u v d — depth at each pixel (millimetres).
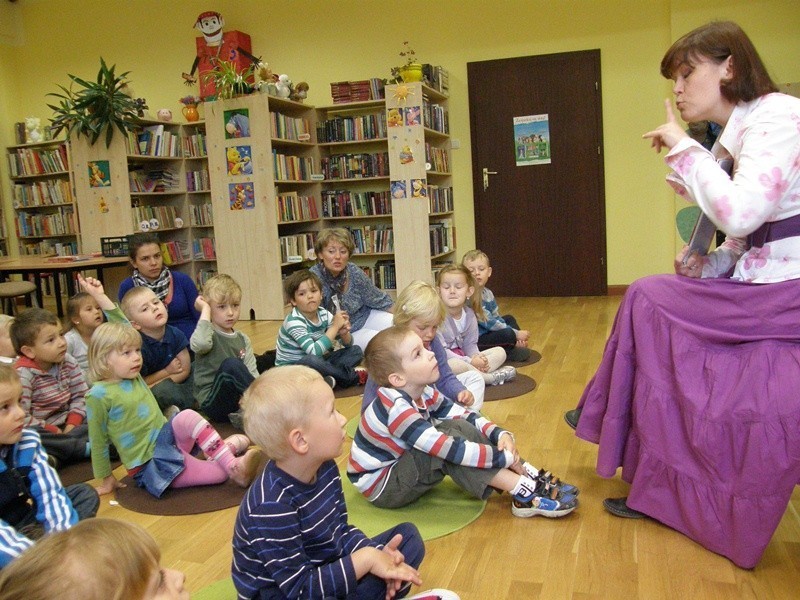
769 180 1577
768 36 5852
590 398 2072
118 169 6219
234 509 2203
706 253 1861
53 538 861
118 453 2566
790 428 1605
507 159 6711
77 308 3139
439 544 1883
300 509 1392
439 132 6535
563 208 6641
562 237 6680
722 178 1619
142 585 861
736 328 1727
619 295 6578
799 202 1648
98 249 6387
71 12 7691
